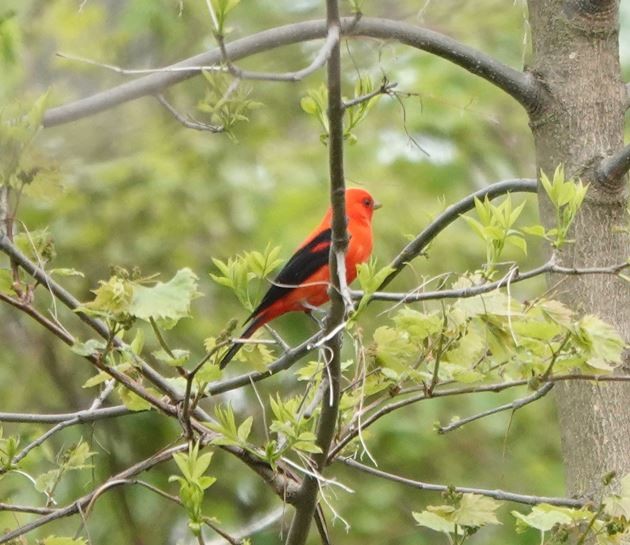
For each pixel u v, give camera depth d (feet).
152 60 49.44
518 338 20.33
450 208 27.66
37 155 22.16
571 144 26.48
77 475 46.93
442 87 51.55
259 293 22.50
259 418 47.70
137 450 50.06
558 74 26.84
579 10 26.86
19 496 42.86
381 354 22.00
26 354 51.16
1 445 23.20
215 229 52.03
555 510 20.31
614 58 27.02
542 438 53.31
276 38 27.84
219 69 19.24
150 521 49.62
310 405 21.26
